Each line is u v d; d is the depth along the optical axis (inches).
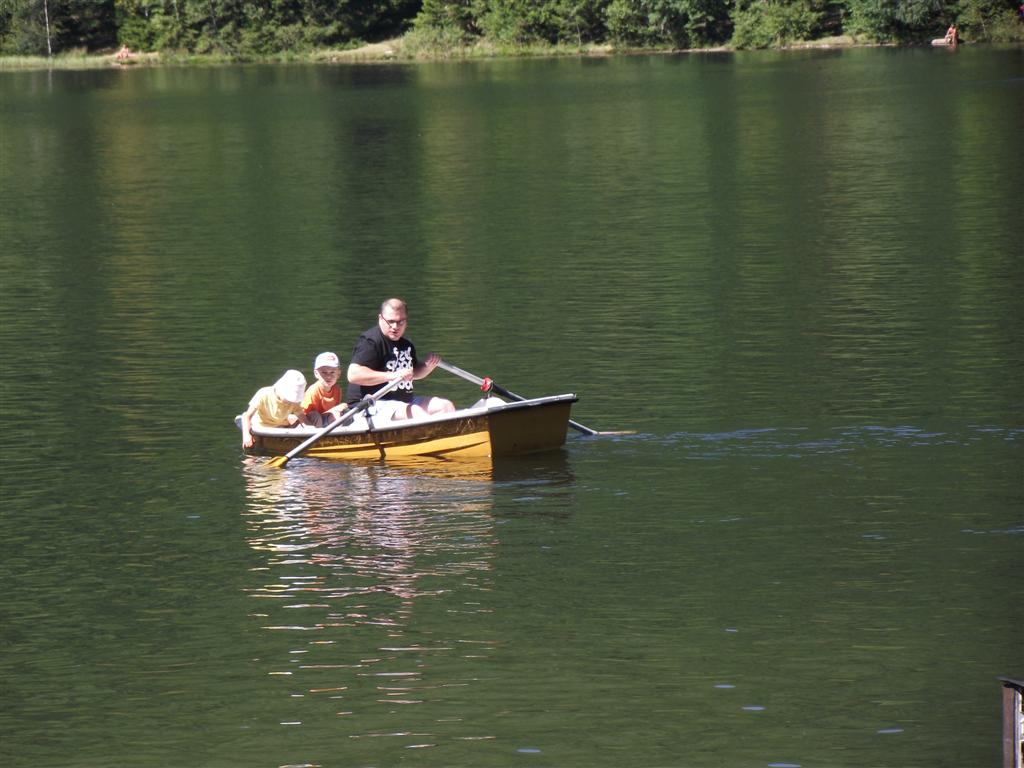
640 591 689.6
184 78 7219.5
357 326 1357.0
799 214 1998.0
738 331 1279.5
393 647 631.8
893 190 2214.6
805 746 535.2
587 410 1035.3
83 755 541.3
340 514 820.6
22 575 733.9
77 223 2160.4
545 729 552.1
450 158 2982.3
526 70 6761.8
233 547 770.2
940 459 882.8
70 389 1138.7
